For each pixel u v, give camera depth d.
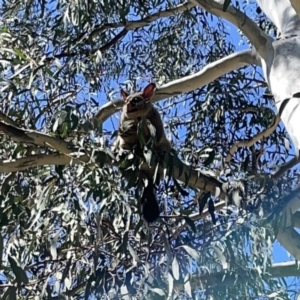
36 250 3.99
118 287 3.52
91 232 3.87
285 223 3.73
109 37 5.57
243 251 3.83
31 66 4.17
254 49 4.40
